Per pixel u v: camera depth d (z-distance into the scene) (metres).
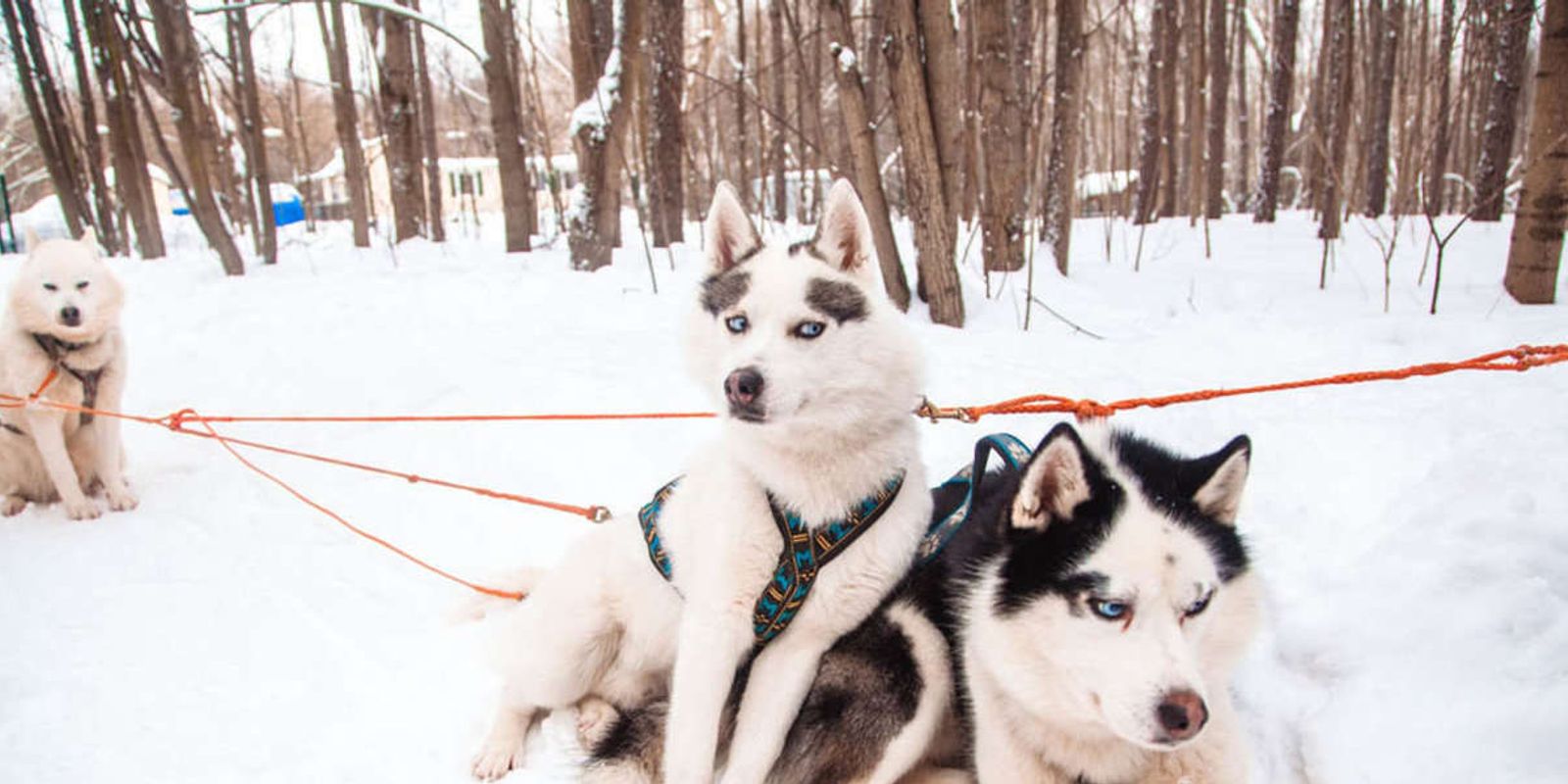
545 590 3.02
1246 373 5.62
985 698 2.42
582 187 10.89
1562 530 3.05
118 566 4.16
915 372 2.72
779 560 2.55
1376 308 7.21
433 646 3.42
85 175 19.62
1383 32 16.34
